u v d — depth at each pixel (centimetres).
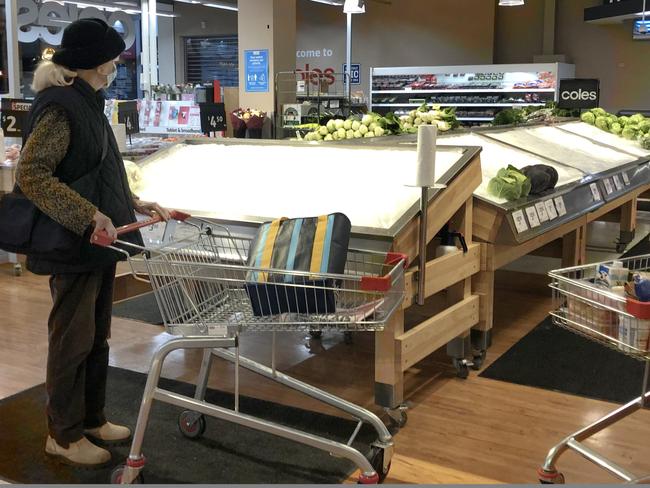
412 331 334
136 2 1508
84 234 271
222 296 288
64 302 280
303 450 306
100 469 288
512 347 439
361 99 1166
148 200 389
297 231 266
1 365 404
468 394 368
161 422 332
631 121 771
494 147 537
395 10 1702
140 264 288
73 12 1284
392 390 325
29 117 269
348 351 438
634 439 318
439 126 607
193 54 1944
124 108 655
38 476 281
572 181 490
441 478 285
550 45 1565
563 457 302
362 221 328
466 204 378
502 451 307
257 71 1061
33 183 258
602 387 376
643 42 1493
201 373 312
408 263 319
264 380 388
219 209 365
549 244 577
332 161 403
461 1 1627
